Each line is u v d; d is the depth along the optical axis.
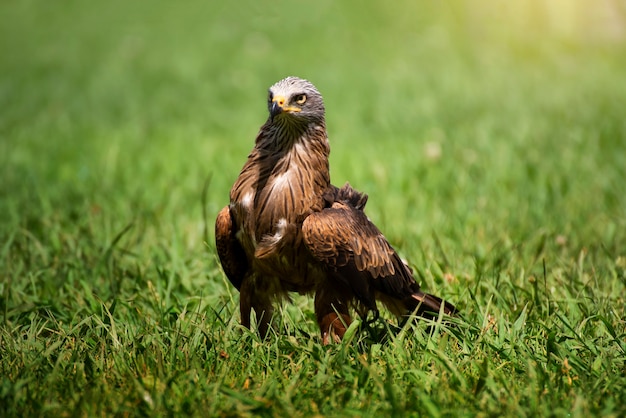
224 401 6.66
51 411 6.45
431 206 13.18
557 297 9.16
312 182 8.09
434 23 34.03
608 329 7.95
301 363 7.48
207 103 23.27
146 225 11.90
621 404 6.59
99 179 15.12
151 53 31.03
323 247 7.86
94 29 35.72
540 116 19.98
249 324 8.58
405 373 7.12
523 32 30.23
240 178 8.27
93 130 20.19
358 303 8.38
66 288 9.53
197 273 10.22
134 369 7.27
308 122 8.08
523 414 6.31
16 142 18.70
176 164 16.50
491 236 11.45
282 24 34.66
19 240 11.22
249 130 19.95
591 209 12.77
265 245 8.04
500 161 15.65
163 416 6.35
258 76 26.62
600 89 23.52
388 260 8.29
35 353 7.54
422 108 21.41
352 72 26.83
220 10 37.06
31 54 31.70
